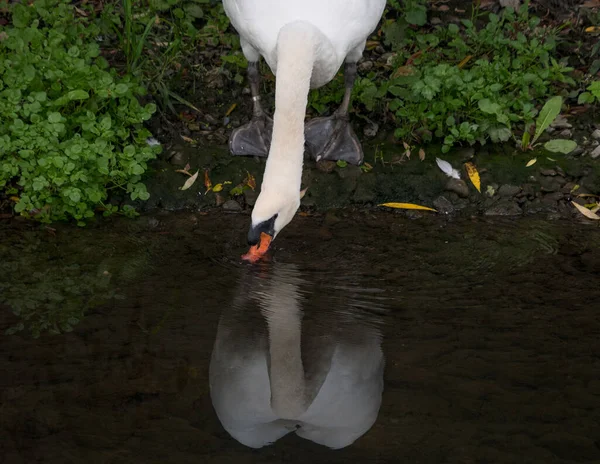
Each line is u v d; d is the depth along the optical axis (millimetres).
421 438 3244
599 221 3947
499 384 3357
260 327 3514
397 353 3439
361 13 3781
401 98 4234
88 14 4418
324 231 3879
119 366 3400
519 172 4051
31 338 3467
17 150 3883
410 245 3826
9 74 3934
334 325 3520
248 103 4258
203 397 3336
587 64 4391
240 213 3955
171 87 4250
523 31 4410
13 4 4270
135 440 3236
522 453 3211
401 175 4039
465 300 3607
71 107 3998
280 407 3318
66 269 3697
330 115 4188
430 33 4457
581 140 4160
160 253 3768
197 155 4070
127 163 3906
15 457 3191
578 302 3604
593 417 3287
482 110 4055
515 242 3848
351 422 3281
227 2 3865
